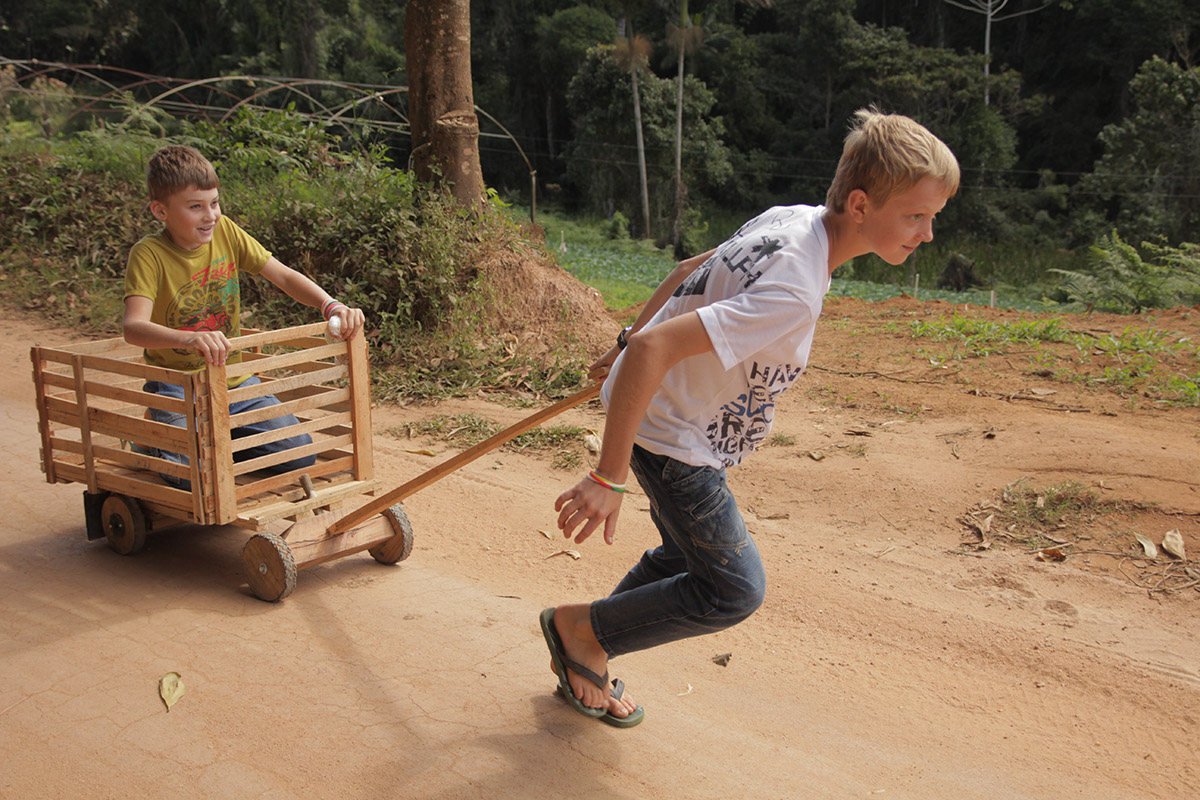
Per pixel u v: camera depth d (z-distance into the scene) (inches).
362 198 297.6
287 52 1508.4
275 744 103.6
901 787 103.7
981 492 183.6
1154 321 307.9
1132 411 217.2
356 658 123.0
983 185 1454.2
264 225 310.3
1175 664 131.3
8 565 146.7
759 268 84.1
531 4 1787.6
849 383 250.1
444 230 292.8
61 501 175.0
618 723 111.3
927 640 138.0
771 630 140.3
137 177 382.6
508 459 209.2
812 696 122.8
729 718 116.3
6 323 314.3
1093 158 1542.8
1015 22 1692.9
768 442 214.1
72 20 1780.3
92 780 96.6
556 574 155.3
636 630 101.3
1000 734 116.0
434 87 310.2
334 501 147.7
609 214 1536.7
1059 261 1301.7
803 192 1625.2
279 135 381.1
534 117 1817.2
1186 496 171.6
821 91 1679.4
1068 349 268.2
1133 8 1437.0
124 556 152.2
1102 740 115.3
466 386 256.8
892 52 1530.5
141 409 174.7
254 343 138.5
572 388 257.9
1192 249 462.6
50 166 393.7
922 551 166.4
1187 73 1256.8
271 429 145.6
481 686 118.2
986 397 232.7
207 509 133.1
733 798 99.8
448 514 178.9
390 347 279.1
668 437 90.7
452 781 98.7
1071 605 147.7
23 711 107.8
